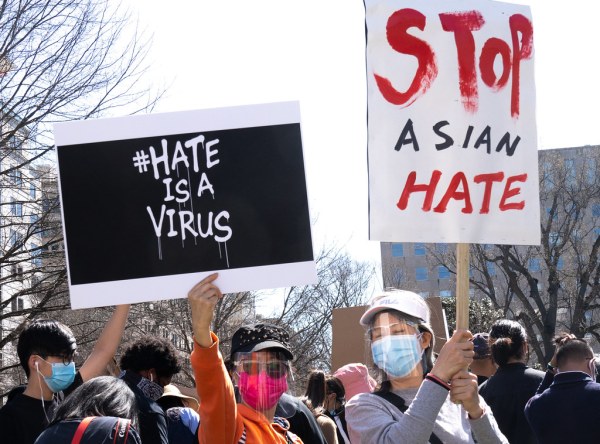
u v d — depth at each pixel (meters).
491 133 4.09
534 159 4.14
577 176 38.19
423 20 4.07
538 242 4.09
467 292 3.86
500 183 4.07
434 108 4.04
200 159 3.90
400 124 4.02
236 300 25.75
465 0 4.15
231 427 3.62
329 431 6.24
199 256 3.82
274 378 3.97
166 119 3.92
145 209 3.86
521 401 6.45
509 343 6.59
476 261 36.25
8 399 4.74
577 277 34.44
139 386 5.02
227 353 26.41
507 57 4.15
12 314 17.66
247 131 3.92
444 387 3.67
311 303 29.33
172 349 5.33
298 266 3.82
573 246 34.69
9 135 16.73
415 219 3.97
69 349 4.61
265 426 3.93
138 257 3.82
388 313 4.04
